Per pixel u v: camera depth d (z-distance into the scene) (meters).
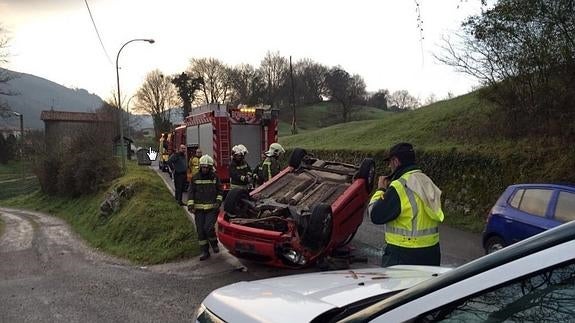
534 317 1.25
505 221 7.10
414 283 2.47
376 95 81.69
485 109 16.78
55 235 14.89
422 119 22.17
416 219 4.07
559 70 11.00
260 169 9.97
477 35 12.23
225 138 15.36
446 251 8.94
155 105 77.25
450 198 13.09
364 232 10.48
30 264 9.73
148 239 9.98
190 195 8.19
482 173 12.27
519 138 12.63
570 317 1.21
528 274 1.22
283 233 6.66
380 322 1.47
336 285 2.46
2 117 33.66
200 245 8.21
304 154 8.93
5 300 6.88
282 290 2.39
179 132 20.50
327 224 6.52
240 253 7.01
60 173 24.59
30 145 30.50
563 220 6.19
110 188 18.16
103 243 11.23
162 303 6.18
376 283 2.49
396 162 4.32
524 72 11.80
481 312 1.32
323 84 78.44
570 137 10.88
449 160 13.58
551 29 10.72
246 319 2.07
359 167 7.78
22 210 25.62
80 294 6.89
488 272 1.29
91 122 28.42
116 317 5.74
